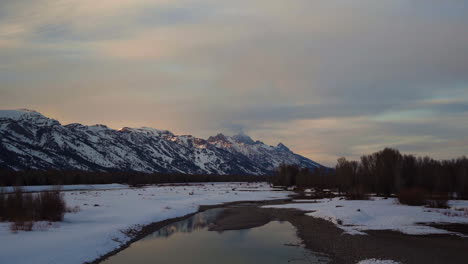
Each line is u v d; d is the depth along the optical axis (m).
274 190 120.44
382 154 79.00
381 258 21.92
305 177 132.75
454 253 23.03
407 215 38.41
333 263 21.23
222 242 28.48
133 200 62.66
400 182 72.50
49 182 126.94
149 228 35.28
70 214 38.59
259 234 32.09
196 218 44.94
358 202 56.72
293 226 36.31
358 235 29.41
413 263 20.75
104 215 39.56
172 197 76.19
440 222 34.78
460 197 68.00
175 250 25.56
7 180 106.38
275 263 21.59
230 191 110.69
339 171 94.31
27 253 20.52
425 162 80.88
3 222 31.22
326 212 43.09
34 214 32.72
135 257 23.48
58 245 22.91
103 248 24.73
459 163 74.69
